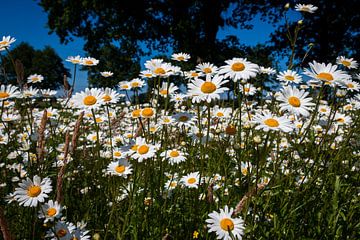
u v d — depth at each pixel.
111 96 2.90
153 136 3.37
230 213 2.20
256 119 2.33
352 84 3.68
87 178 3.85
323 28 21.06
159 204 2.99
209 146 3.70
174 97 5.08
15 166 3.91
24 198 2.38
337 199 2.89
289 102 2.56
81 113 2.57
